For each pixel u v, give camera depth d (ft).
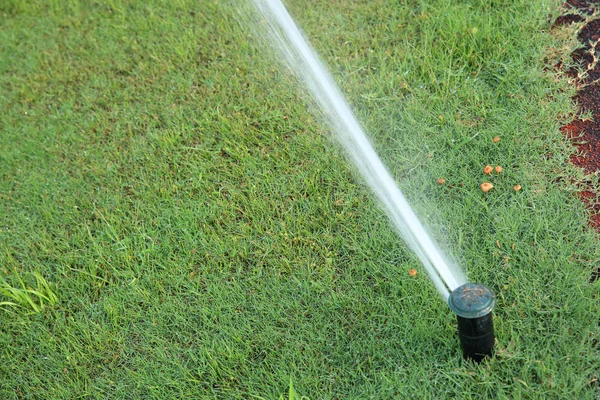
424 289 5.48
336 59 6.68
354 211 5.90
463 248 5.61
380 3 6.96
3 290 5.82
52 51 7.60
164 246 5.96
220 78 6.79
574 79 6.19
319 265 5.73
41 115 6.97
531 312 5.32
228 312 5.65
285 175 6.15
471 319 4.90
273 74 6.73
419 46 6.61
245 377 5.41
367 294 5.56
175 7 7.56
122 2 7.93
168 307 5.72
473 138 6.02
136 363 5.57
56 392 5.54
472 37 6.48
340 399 5.24
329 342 5.43
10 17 8.37
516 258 5.52
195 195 6.19
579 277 5.37
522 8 6.59
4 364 5.71
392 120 6.23
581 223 5.58
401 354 5.31
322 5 7.09
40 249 6.18
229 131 6.45
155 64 7.06
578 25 6.43
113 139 6.63
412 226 5.74
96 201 6.32
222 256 5.86
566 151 5.87
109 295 5.87
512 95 6.15
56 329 5.78
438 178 5.90
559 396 5.03
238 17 7.21
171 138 6.48
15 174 6.63
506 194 5.75
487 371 5.14
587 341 5.19
